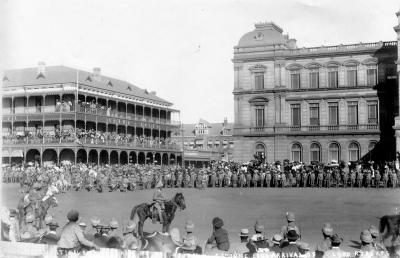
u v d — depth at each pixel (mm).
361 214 30844
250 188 55469
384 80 72188
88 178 54219
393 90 71438
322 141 75500
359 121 73562
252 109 79375
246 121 79562
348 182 55906
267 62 78438
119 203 39094
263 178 57781
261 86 78875
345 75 74625
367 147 73000
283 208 34500
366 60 73188
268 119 78312
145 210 21812
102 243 17969
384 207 34344
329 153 75188
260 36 79062
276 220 28953
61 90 78125
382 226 18078
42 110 80875
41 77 80438
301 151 76688
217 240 17125
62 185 50719
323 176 55406
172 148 97875
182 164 97562
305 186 56375
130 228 18422
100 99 86438
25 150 75188
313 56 76062
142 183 56375
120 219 30219
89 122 83375
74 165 63719
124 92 91875
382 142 72188
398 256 16656
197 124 130125
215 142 126062
